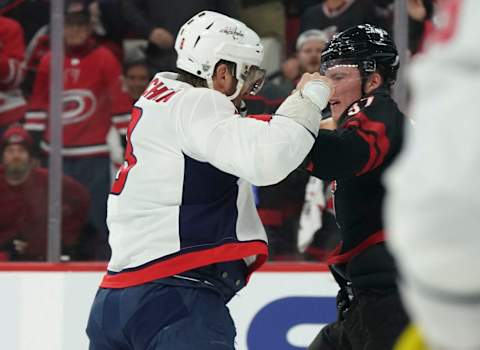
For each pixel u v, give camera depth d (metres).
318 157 7.95
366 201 8.34
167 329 8.09
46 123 13.37
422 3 12.95
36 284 13.31
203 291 8.24
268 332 13.13
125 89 13.39
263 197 13.11
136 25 13.39
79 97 13.37
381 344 8.30
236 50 8.40
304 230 13.13
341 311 9.00
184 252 8.13
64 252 13.40
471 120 3.54
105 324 8.45
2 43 13.26
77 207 13.39
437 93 3.68
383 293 8.31
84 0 13.38
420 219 3.60
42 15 13.33
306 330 13.13
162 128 8.20
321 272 13.08
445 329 3.71
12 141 13.34
